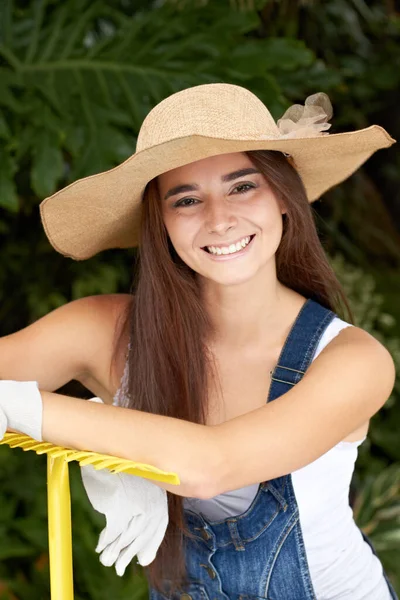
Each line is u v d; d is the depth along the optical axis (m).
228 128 1.88
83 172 3.40
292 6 4.71
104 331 2.16
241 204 1.90
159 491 1.72
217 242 1.90
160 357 2.04
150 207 2.01
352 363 1.82
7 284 4.43
